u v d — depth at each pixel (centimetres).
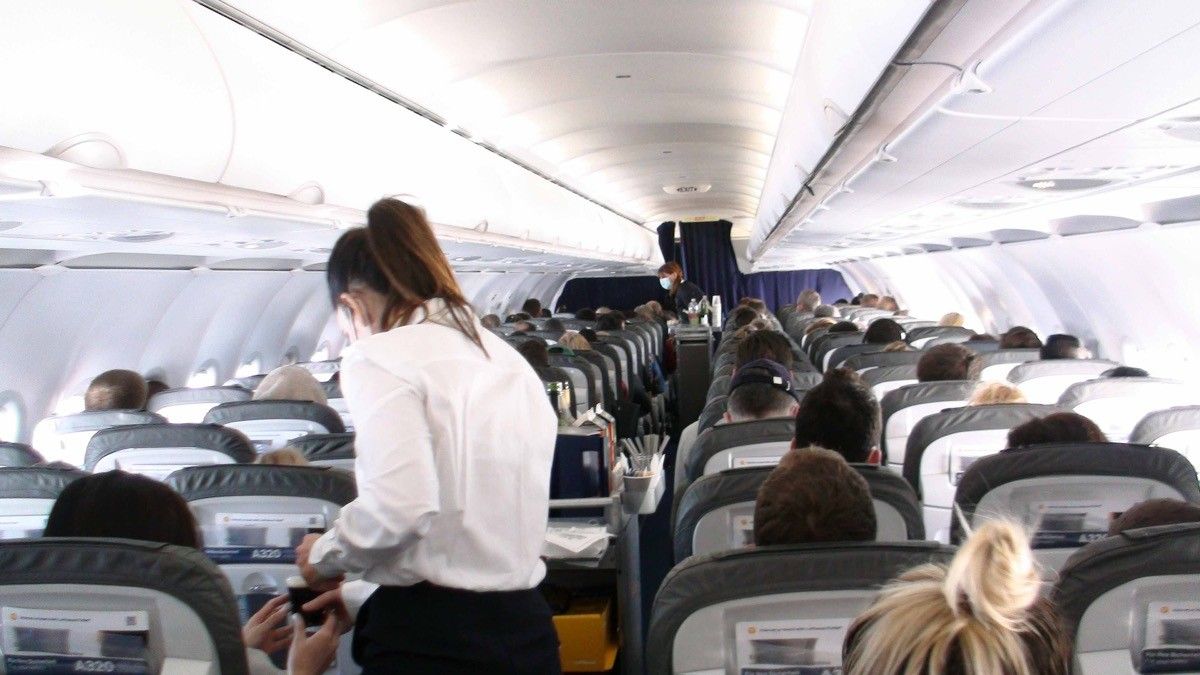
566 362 812
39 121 307
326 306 1204
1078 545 342
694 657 237
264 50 511
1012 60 285
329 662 251
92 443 456
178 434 453
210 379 997
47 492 397
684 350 1312
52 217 424
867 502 260
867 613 132
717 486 341
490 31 716
